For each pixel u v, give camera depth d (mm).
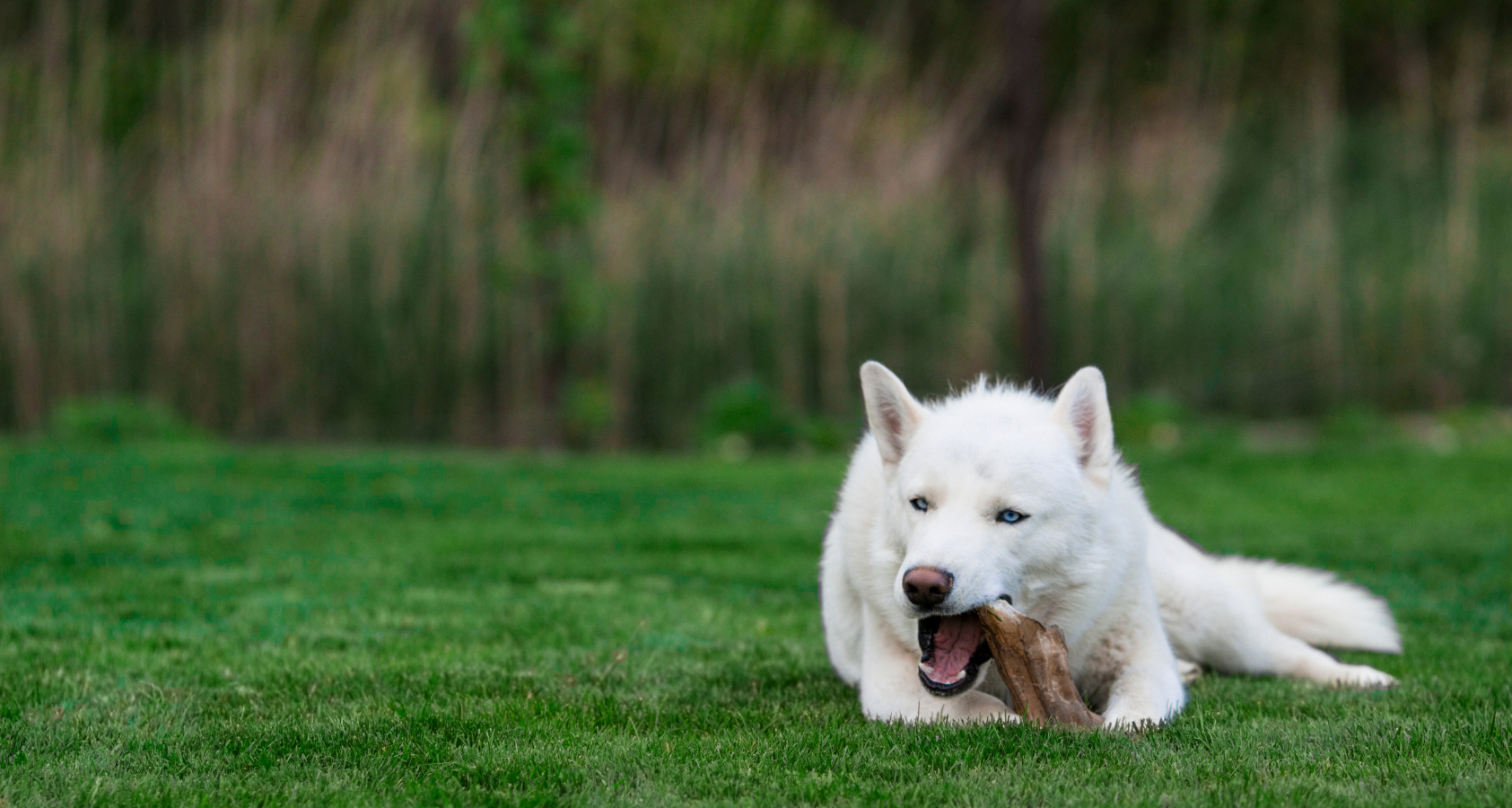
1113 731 3752
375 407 16875
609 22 18875
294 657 5180
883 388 4195
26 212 16547
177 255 16578
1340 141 19141
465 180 16906
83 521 9367
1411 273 18266
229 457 13836
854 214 17422
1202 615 4918
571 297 16109
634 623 6094
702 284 17078
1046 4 19594
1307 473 13734
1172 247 18047
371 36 17938
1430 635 6051
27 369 16578
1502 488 12594
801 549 8727
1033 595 3994
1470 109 19203
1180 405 17391
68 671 4848
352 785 3309
